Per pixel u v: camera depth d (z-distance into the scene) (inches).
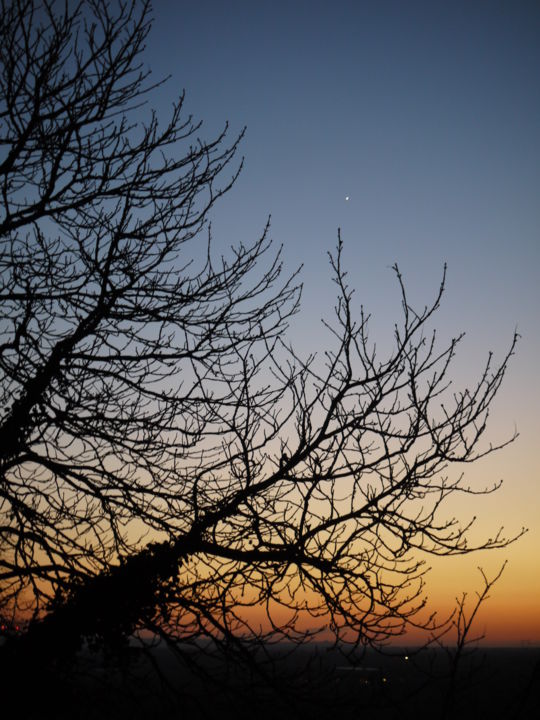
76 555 219.9
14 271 226.2
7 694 200.7
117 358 235.8
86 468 229.8
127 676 207.3
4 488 230.7
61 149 218.4
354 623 224.2
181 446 237.0
